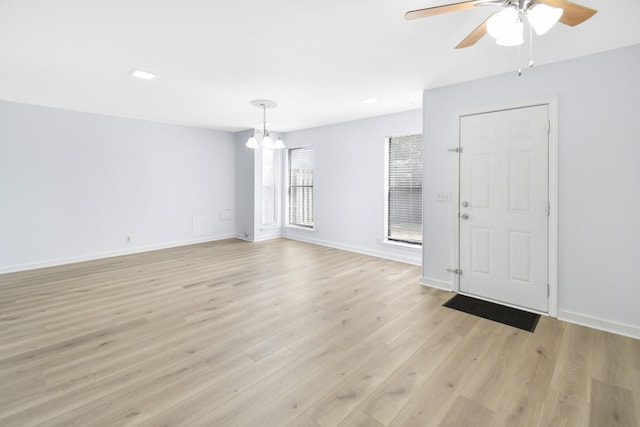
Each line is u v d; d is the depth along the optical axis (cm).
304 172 662
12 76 321
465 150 342
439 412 171
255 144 456
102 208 513
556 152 285
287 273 432
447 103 353
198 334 258
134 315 294
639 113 249
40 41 242
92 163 500
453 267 357
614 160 260
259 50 260
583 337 254
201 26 221
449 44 250
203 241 648
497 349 236
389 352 232
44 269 448
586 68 270
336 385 194
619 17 209
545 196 294
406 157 493
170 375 203
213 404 177
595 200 269
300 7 198
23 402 177
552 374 205
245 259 510
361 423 163
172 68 299
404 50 261
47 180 459
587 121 270
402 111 481
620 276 260
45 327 268
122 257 521
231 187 692
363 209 546
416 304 323
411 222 492
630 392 187
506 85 311
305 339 251
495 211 324
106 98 407
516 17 150
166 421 164
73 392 185
